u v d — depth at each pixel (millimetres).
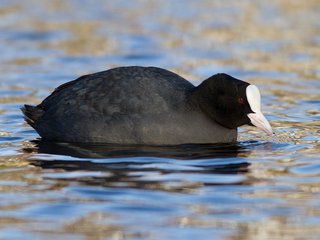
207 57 29703
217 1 41562
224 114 17578
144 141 17344
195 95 17703
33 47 31156
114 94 17688
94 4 40500
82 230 12297
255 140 18469
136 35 33406
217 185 14609
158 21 36375
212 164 16078
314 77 26656
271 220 12742
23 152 17156
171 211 13141
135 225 12523
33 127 18656
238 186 14562
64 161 16281
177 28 34844
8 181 14914
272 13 38125
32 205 13453
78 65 28297
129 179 14930
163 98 17531
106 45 31531
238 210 13227
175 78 18266
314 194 14109
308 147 17750
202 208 13320
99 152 16875
